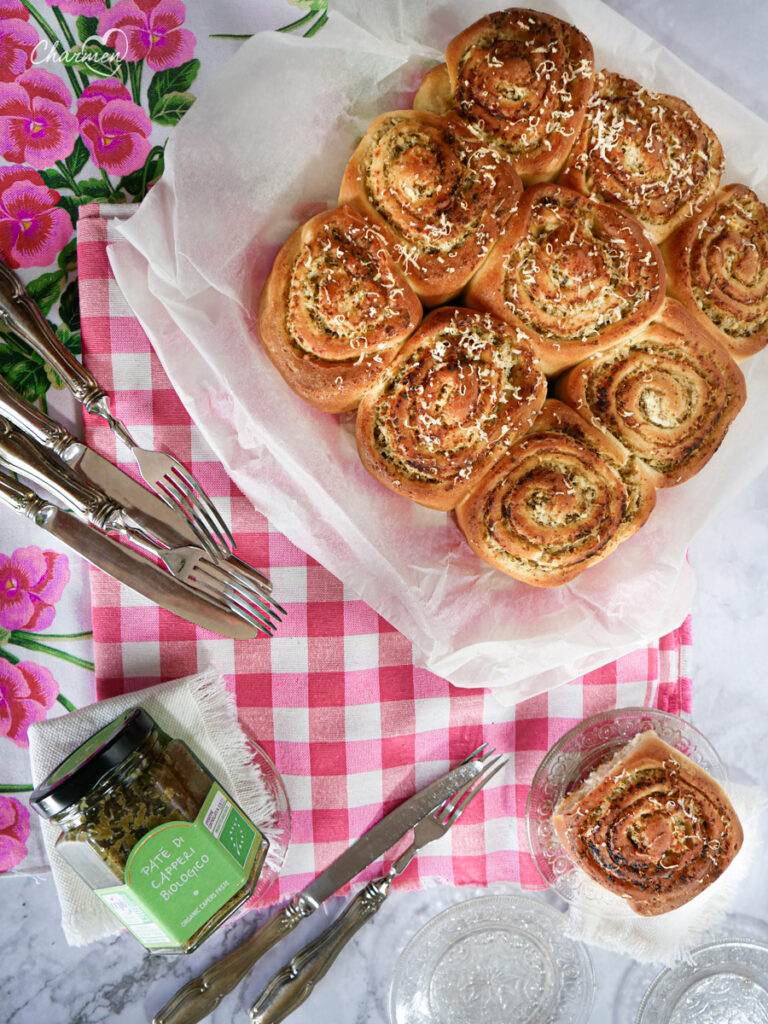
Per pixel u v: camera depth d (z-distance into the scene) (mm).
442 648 679
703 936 730
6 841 706
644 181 640
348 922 703
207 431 665
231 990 698
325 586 711
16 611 703
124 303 684
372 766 720
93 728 671
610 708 724
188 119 631
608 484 646
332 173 650
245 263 644
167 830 621
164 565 689
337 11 638
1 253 685
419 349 634
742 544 736
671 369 649
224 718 690
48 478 655
